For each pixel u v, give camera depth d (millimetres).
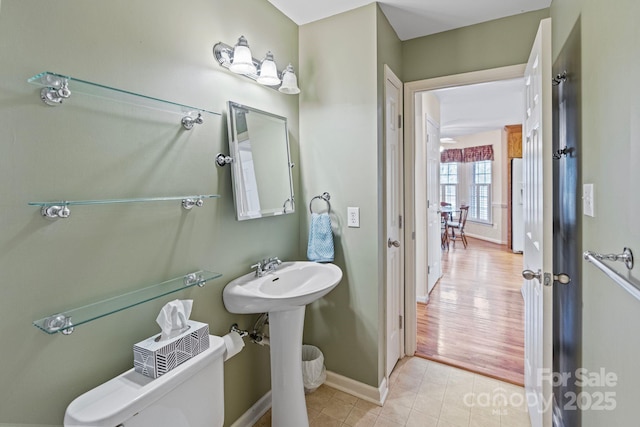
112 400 917
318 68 1982
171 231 1267
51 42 904
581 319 1292
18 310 846
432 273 3912
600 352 1083
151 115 1181
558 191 1676
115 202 1027
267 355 1849
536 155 1455
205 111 1290
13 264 835
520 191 5926
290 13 1899
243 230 1644
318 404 1881
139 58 1138
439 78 2197
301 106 2051
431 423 1727
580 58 1270
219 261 1500
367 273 1891
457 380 2115
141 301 1075
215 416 1191
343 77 1906
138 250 1147
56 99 907
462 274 4578
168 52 1243
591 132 1148
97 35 1013
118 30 1071
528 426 1698
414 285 2420
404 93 2322
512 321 3002
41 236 888
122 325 1092
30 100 863
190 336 1112
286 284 1730
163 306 1231
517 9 1905
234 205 1544
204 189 1411
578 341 1335
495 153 6926
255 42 1687
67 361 946
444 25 2086
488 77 2053
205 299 1432
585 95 1212
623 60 887
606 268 870
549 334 1319
